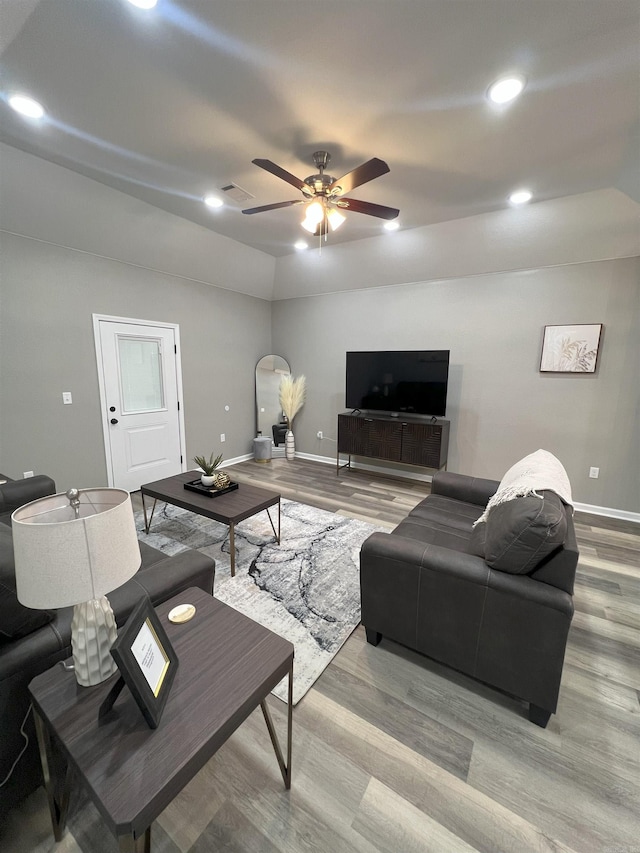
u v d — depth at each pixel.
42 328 3.21
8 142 2.31
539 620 1.41
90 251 3.46
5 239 2.94
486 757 1.37
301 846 1.11
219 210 3.35
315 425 5.60
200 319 4.67
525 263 3.72
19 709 1.11
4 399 3.04
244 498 2.80
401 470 4.87
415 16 1.40
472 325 4.18
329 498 4.06
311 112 1.96
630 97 1.82
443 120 2.02
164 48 1.56
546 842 1.12
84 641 0.98
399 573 1.70
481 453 4.29
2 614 1.09
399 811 1.20
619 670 1.79
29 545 0.87
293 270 5.02
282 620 2.10
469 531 2.22
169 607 1.33
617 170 2.54
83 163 2.55
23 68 1.67
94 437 3.68
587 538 3.18
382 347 4.83
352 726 1.49
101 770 0.79
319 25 1.44
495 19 1.41
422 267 4.20
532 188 2.82
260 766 1.33
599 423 3.64
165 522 3.38
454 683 1.70
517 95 1.82
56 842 1.11
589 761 1.36
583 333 3.59
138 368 4.03
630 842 1.13
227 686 0.99
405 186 2.80
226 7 1.37
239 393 5.38
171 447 4.47
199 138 2.22
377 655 1.86
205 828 1.15
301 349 5.58
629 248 3.28
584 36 1.47
